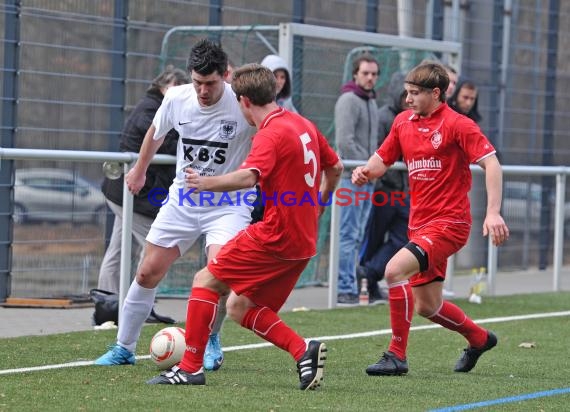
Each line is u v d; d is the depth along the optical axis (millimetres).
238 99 17594
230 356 21234
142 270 19578
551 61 40594
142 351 21516
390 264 19266
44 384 17766
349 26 34500
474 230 38719
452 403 17016
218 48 18641
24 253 28250
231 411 15867
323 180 18969
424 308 19891
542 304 30703
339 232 28891
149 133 19734
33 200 28297
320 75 33594
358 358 21438
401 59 35438
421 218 19484
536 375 20000
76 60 28781
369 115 29750
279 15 32812
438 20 36844
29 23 27922
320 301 30828
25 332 24078
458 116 19062
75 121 28844
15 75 27781
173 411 15773
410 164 19469
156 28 30234
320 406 16406
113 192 25750
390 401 17016
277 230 17188
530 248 40531
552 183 41000
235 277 17469
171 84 25578
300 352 17625
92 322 25094
